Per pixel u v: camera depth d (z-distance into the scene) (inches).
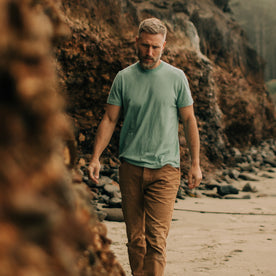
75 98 359.6
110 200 261.1
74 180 35.3
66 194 23.9
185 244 183.8
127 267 148.7
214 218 248.5
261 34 1612.9
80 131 354.9
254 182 427.8
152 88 110.0
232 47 644.7
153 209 108.7
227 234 204.2
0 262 18.6
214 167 454.0
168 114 110.7
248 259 159.3
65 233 22.6
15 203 19.5
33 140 21.6
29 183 21.1
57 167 22.9
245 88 638.5
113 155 373.1
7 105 20.6
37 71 21.6
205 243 185.3
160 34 108.6
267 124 685.3
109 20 394.3
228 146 524.7
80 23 367.2
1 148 20.7
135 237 111.9
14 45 20.9
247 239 193.2
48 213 20.0
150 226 108.1
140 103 110.0
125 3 418.3
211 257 162.2
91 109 367.2
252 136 622.2
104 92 370.3
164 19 467.8
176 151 113.3
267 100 702.5
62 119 24.9
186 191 347.9
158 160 109.5
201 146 455.5
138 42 109.7
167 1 553.3
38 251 20.2
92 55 367.6
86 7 379.9
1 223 19.4
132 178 110.7
